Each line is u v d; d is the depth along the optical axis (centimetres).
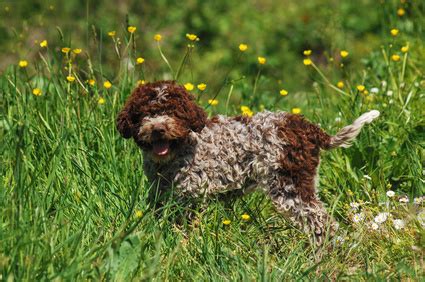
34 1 2203
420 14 1634
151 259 837
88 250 812
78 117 1092
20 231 785
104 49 2055
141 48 2367
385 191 1057
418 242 894
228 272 868
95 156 1041
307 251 943
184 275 850
